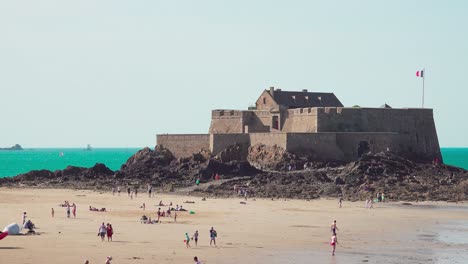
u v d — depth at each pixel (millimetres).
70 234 95188
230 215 120125
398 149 180625
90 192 158500
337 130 182375
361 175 157125
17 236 92125
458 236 99188
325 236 98312
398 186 151375
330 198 145250
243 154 181375
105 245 86562
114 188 160375
